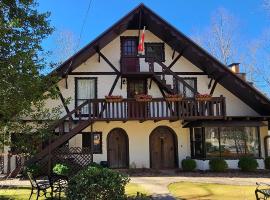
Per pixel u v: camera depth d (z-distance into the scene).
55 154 17.09
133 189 12.62
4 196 11.20
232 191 12.39
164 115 19.56
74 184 7.76
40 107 8.80
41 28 8.83
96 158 19.66
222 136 19.66
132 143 20.11
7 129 8.06
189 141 20.52
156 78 19.73
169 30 19.44
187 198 11.08
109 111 18.27
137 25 20.66
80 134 19.53
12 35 7.82
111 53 20.50
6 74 7.51
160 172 18.42
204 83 20.98
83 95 19.97
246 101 21.16
